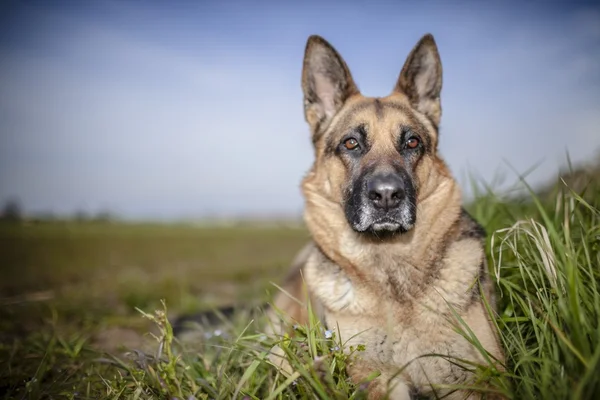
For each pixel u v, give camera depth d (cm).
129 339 79
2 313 86
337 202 61
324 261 60
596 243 50
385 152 59
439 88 67
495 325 48
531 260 50
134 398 46
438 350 50
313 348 46
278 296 83
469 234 58
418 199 59
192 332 74
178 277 137
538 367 44
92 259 183
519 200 71
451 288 52
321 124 70
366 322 53
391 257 54
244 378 44
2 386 56
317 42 69
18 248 197
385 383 49
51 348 61
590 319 42
